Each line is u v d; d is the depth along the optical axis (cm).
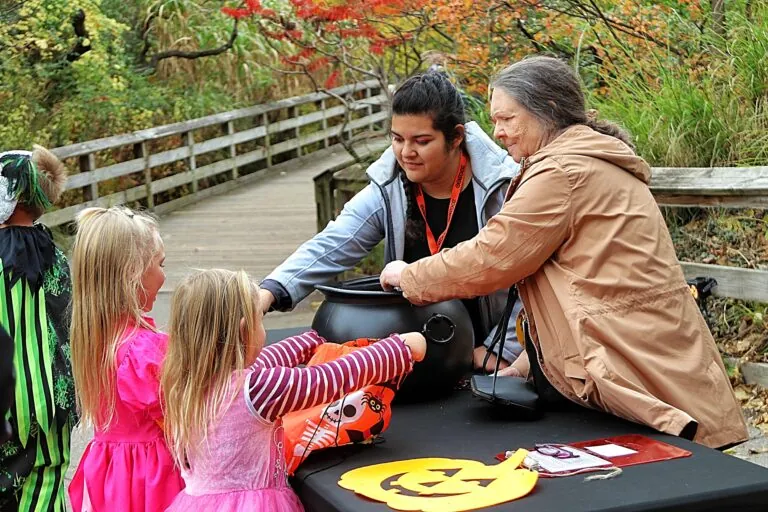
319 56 1053
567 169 258
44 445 281
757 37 592
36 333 281
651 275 259
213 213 1213
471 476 225
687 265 485
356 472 233
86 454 269
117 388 258
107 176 1175
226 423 234
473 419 272
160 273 277
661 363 254
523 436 254
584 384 258
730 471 222
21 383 274
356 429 248
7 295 279
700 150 567
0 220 288
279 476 239
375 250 807
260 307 255
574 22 675
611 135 277
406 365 248
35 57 1190
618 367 252
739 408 267
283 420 252
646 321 256
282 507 236
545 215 256
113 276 261
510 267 258
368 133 916
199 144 1360
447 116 292
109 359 259
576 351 257
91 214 269
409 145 295
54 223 1065
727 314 506
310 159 1619
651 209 265
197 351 235
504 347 307
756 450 407
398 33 773
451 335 279
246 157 1470
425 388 283
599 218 258
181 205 1288
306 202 1257
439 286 266
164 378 241
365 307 277
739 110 572
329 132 1662
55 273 294
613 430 255
